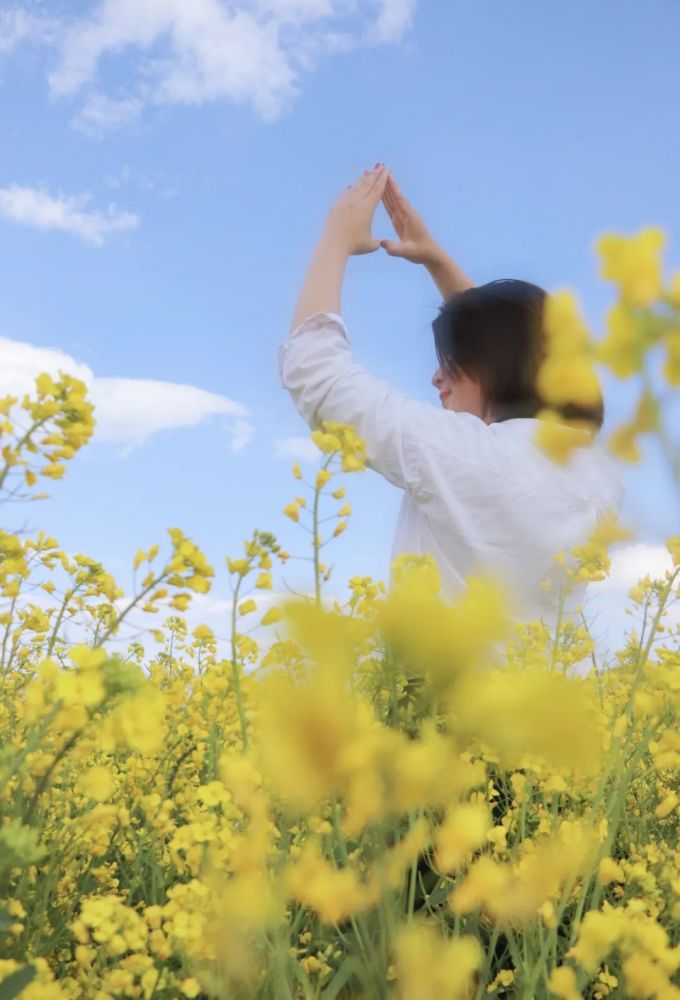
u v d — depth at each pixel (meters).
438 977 0.46
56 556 2.03
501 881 0.53
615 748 1.36
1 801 1.21
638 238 0.44
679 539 1.46
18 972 0.90
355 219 2.41
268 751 0.35
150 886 1.79
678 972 1.28
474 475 1.91
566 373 0.45
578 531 1.85
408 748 0.37
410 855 0.50
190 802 1.73
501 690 0.34
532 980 1.13
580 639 1.96
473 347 2.28
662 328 0.44
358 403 2.01
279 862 0.98
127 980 1.17
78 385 1.33
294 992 1.18
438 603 0.35
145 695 0.90
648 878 1.46
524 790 1.53
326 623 0.34
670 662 1.97
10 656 2.12
